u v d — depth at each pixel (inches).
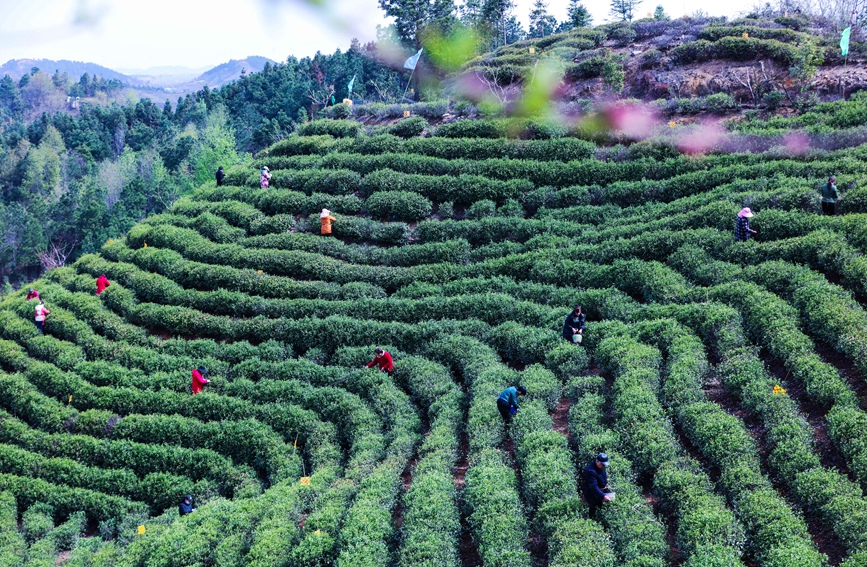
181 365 1264.8
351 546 725.3
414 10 2027.6
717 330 927.7
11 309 1626.5
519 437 855.1
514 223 1363.2
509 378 999.0
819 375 773.9
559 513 694.5
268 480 1035.3
